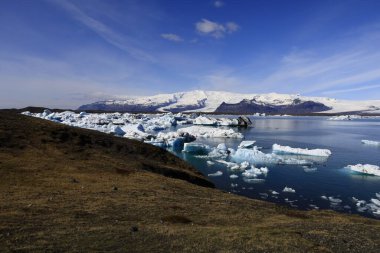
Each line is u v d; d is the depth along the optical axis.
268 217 29.64
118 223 22.59
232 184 64.12
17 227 19.58
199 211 28.69
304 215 33.88
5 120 58.78
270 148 113.62
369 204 52.00
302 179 68.06
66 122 176.25
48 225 20.67
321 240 22.20
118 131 133.25
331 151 106.12
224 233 21.48
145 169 52.69
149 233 20.48
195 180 58.56
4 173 35.59
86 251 16.73
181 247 18.31
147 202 29.83
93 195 30.73
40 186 32.69
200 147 103.75
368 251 20.89
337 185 63.47
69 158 47.81
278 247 19.36
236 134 146.88
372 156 96.12
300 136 156.50
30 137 53.09
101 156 53.16
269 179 68.06
